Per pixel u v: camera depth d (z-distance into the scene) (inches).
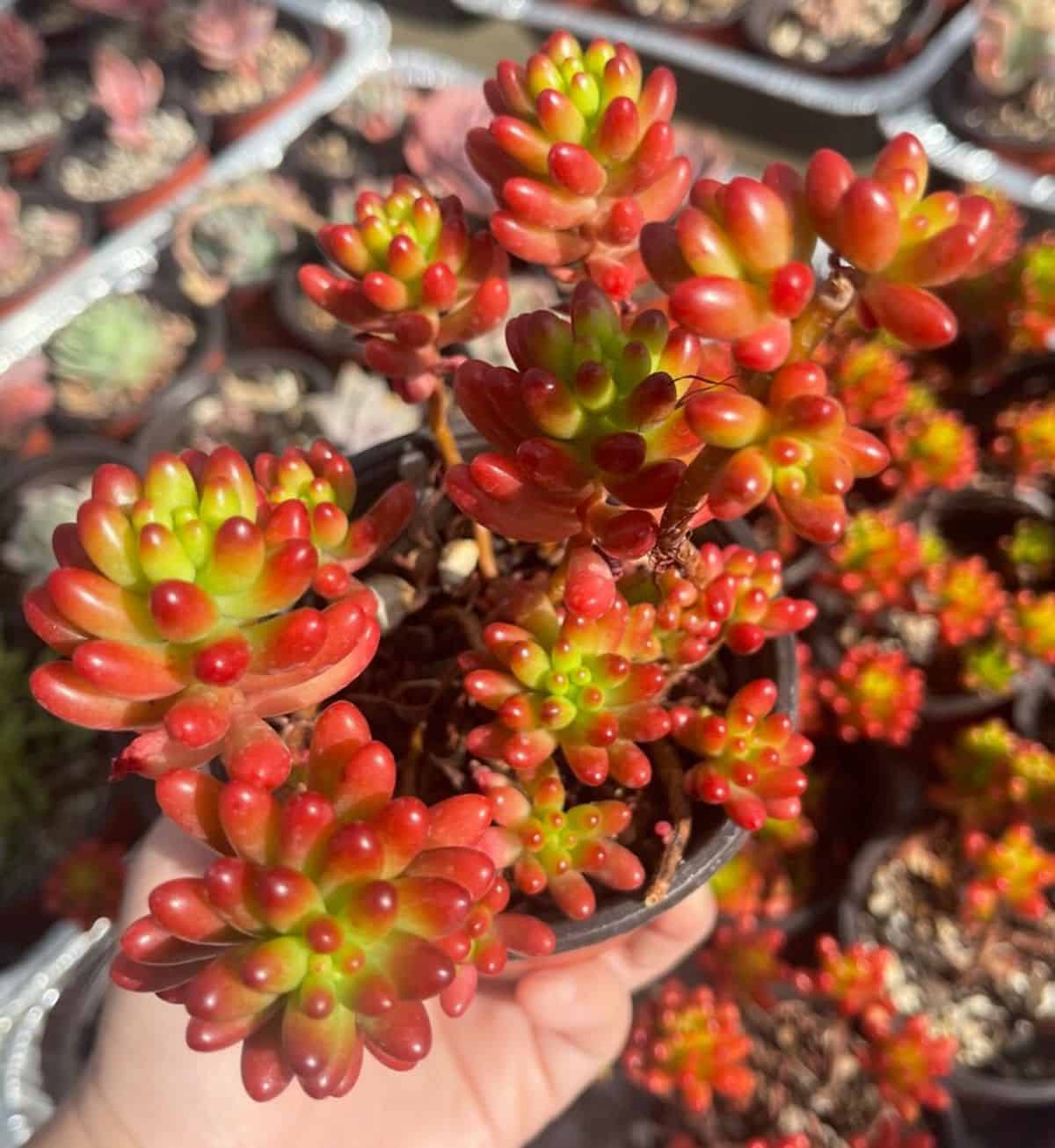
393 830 3.3
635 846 4.9
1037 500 9.8
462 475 4.0
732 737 4.5
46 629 3.7
